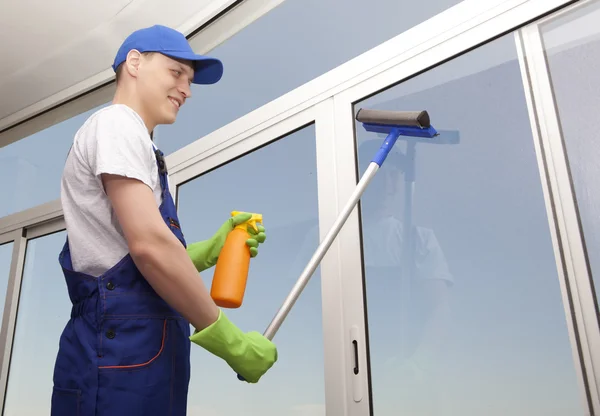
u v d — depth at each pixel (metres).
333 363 1.32
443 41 1.29
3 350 2.51
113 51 2.13
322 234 1.43
